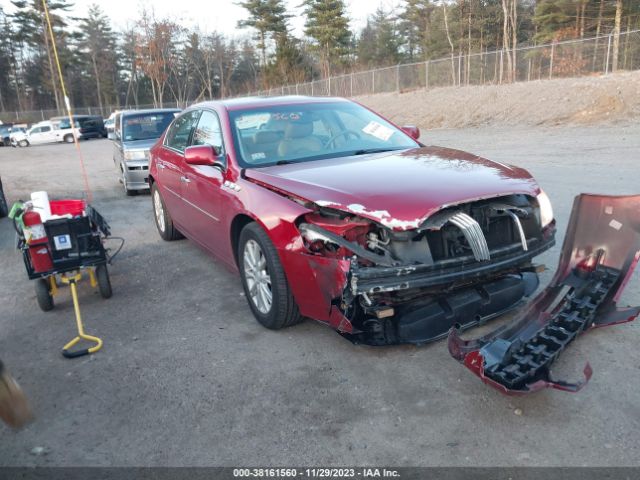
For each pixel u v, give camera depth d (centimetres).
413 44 5728
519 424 290
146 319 470
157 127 1199
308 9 5372
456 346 317
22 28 6888
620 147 1243
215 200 478
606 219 379
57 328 467
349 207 340
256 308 435
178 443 297
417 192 347
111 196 1176
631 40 2494
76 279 454
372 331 357
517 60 2878
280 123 497
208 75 6184
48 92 8250
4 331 470
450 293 365
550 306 381
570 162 1101
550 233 395
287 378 353
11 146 3731
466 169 396
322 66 5500
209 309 481
